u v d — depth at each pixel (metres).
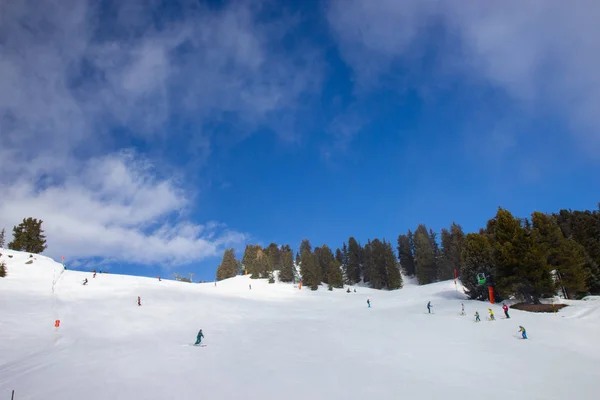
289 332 30.59
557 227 44.62
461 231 90.31
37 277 48.47
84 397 13.74
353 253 117.62
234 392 14.84
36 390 14.44
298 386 15.73
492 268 44.12
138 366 18.86
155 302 44.22
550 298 39.94
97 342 25.20
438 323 31.59
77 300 39.62
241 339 27.58
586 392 15.00
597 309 32.59
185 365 19.38
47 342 23.88
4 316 28.38
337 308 51.62
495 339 25.20
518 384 16.05
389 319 35.41
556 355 21.19
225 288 73.25
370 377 17.12
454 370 18.33
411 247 117.06
